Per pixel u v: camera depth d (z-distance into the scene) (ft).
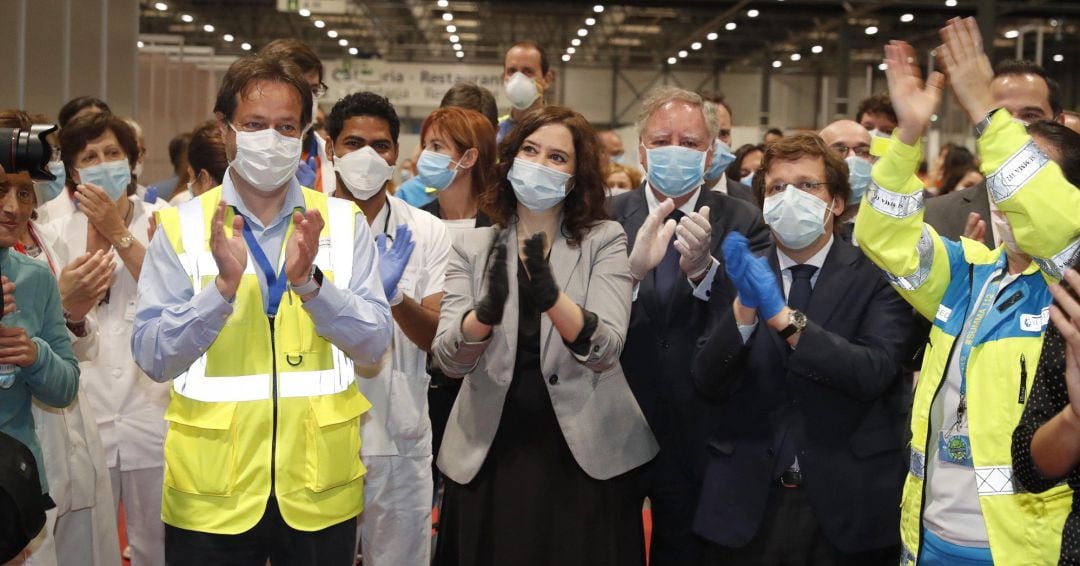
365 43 81.41
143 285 7.52
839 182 9.19
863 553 8.89
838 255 9.27
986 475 6.96
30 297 8.26
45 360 8.06
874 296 9.10
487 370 8.57
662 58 86.79
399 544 10.62
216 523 7.33
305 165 11.50
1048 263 6.75
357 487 7.90
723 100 17.84
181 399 7.45
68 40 26.61
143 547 11.24
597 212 8.96
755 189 10.33
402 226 8.91
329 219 7.86
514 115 17.19
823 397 8.86
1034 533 6.75
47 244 10.30
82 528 9.83
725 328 8.69
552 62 89.92
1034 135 7.13
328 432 7.54
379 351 7.60
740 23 70.28
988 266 7.56
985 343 7.16
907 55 7.70
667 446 9.97
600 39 78.74
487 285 7.89
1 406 8.10
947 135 50.08
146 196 12.57
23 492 7.38
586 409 8.51
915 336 9.27
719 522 8.89
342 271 7.70
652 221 9.05
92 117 11.20
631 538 8.83
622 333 8.33
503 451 8.63
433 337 9.93
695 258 9.29
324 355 7.61
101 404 10.92
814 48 78.02
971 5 59.06
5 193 7.91
